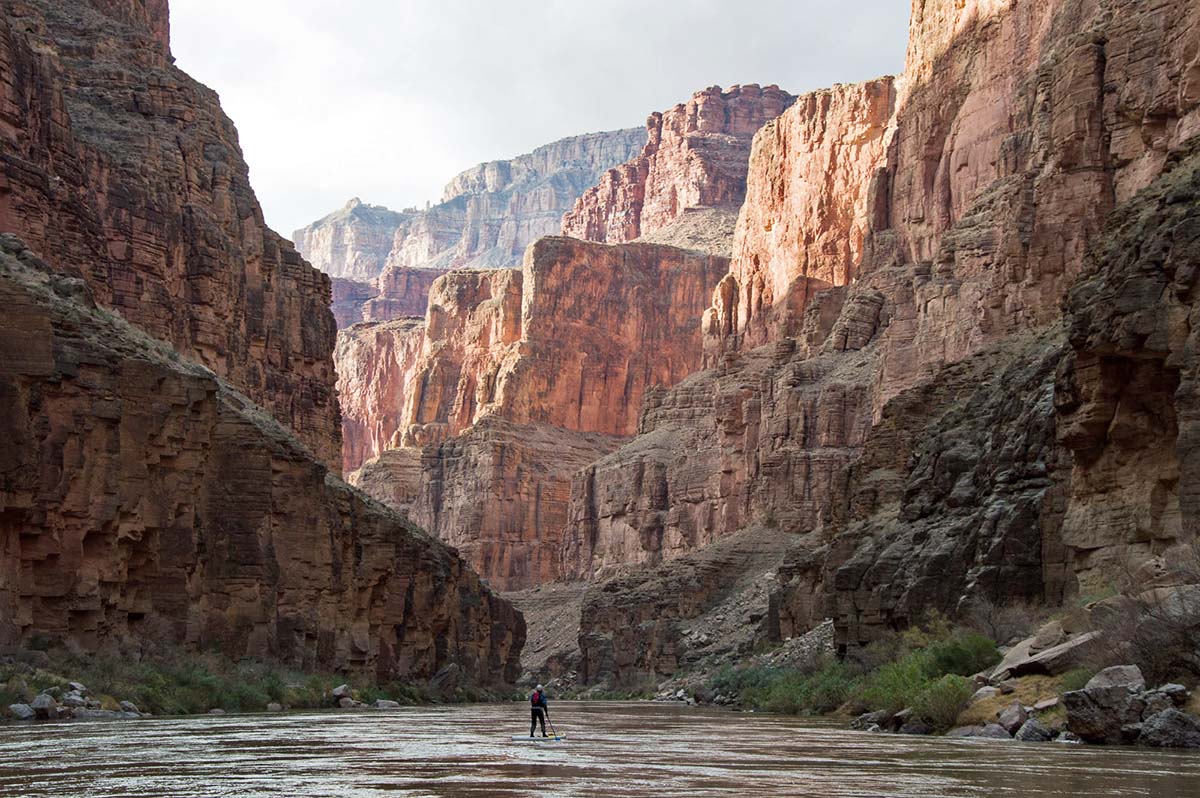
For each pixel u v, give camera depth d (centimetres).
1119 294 4259
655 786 2675
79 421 5547
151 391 5981
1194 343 4019
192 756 3341
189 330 9319
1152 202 4784
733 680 9288
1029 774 2741
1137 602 3822
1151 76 6550
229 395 7362
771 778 2819
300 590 7181
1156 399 4350
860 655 6469
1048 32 10362
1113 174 7044
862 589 6650
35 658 5166
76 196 7700
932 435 7019
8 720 4597
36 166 6925
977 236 9988
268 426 7400
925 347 10075
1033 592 5422
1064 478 5200
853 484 8556
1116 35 6869
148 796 2503
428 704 8950
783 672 8269
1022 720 3853
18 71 7194
